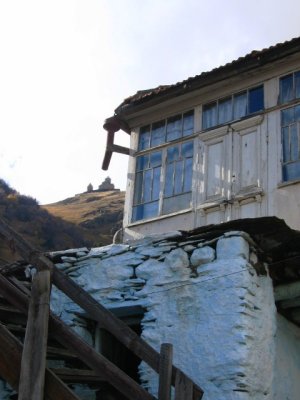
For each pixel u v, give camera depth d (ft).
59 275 17.03
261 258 20.88
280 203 26.94
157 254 21.76
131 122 34.91
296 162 27.27
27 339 15.75
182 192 30.96
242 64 29.60
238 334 18.66
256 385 18.62
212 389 18.54
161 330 20.54
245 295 19.15
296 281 21.13
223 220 28.66
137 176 33.50
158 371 15.38
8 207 108.27
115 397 18.52
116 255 22.85
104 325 16.40
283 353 21.31
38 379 15.12
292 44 27.78
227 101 31.01
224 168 29.60
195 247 20.86
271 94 29.30
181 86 31.65
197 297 20.12
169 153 32.50
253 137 29.22
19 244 17.21
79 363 19.65
